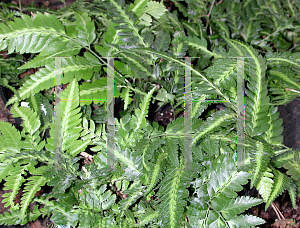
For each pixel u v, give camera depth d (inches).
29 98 49.1
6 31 37.2
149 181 39.2
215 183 40.8
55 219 40.1
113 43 45.1
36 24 39.3
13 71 56.6
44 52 40.6
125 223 40.9
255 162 37.0
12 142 42.0
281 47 60.3
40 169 42.1
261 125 40.1
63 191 38.9
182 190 37.6
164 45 46.0
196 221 39.6
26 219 44.3
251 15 60.0
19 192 54.9
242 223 38.1
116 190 48.5
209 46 56.7
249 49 41.4
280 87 48.7
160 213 36.2
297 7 62.2
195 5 59.7
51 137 41.5
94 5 56.1
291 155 46.3
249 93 40.8
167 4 72.4
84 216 40.4
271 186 40.4
